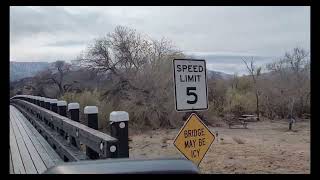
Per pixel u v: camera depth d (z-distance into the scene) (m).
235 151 19.19
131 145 23.41
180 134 6.69
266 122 40.66
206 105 7.16
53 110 12.38
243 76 50.41
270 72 48.09
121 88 35.44
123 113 4.71
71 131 7.19
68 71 56.22
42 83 59.97
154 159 2.52
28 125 15.65
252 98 45.91
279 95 45.56
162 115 33.44
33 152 8.89
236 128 35.03
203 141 6.96
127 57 36.88
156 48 37.06
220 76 45.53
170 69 34.91
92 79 40.22
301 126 36.66
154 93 33.75
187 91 6.93
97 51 39.06
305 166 14.75
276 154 18.11
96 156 5.73
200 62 7.12
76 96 36.91
